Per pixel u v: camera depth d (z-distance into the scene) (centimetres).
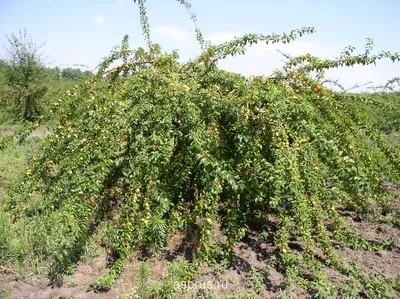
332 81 442
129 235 310
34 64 1243
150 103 345
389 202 495
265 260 343
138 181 324
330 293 294
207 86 390
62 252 299
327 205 363
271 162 345
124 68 442
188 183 382
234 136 342
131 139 358
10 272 314
